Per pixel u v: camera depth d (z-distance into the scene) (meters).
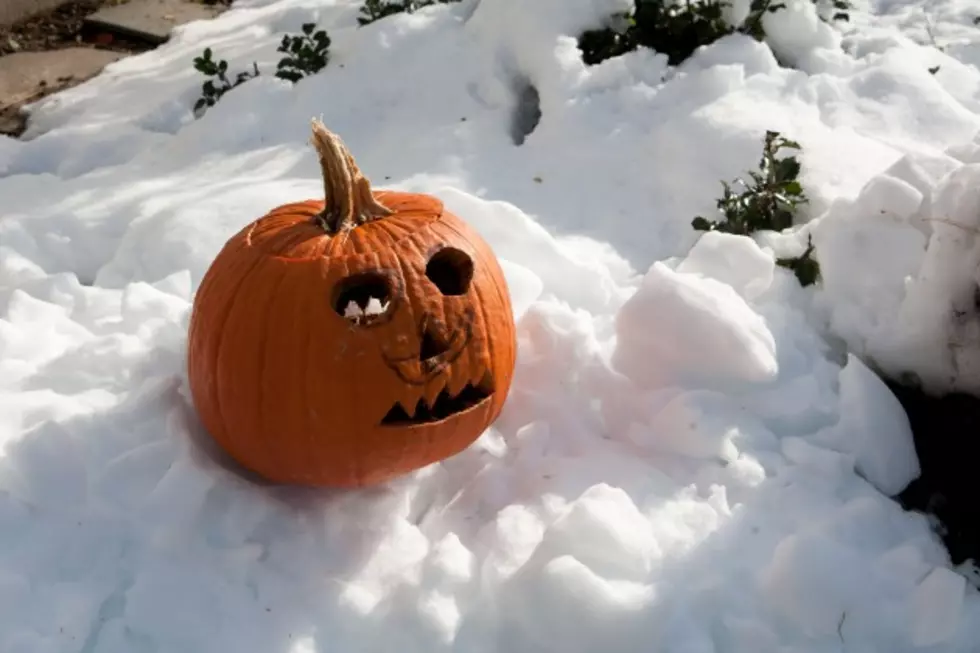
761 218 1.58
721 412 1.29
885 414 1.28
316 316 1.11
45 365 1.33
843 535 1.17
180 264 1.59
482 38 2.03
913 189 1.40
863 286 1.41
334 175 1.15
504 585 1.12
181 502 1.15
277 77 2.09
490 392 1.19
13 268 1.57
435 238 1.16
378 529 1.17
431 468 1.26
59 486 1.16
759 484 1.23
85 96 2.22
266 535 1.16
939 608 1.10
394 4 2.31
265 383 1.12
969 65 2.10
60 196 1.81
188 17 2.70
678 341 1.31
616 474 1.24
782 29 1.97
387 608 1.11
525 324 1.38
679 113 1.80
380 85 2.01
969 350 1.28
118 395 1.29
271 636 1.07
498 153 1.83
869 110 1.84
